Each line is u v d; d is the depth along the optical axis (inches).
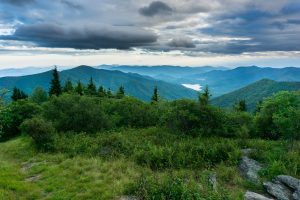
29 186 562.6
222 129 1049.5
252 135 1120.2
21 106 1843.0
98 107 1317.7
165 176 561.9
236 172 626.2
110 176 599.2
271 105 992.9
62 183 576.1
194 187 506.6
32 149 955.3
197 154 729.0
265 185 544.1
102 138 971.3
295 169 601.0
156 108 1534.2
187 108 1079.0
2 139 1706.4
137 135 1075.3
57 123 1199.6
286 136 839.1
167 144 879.1
